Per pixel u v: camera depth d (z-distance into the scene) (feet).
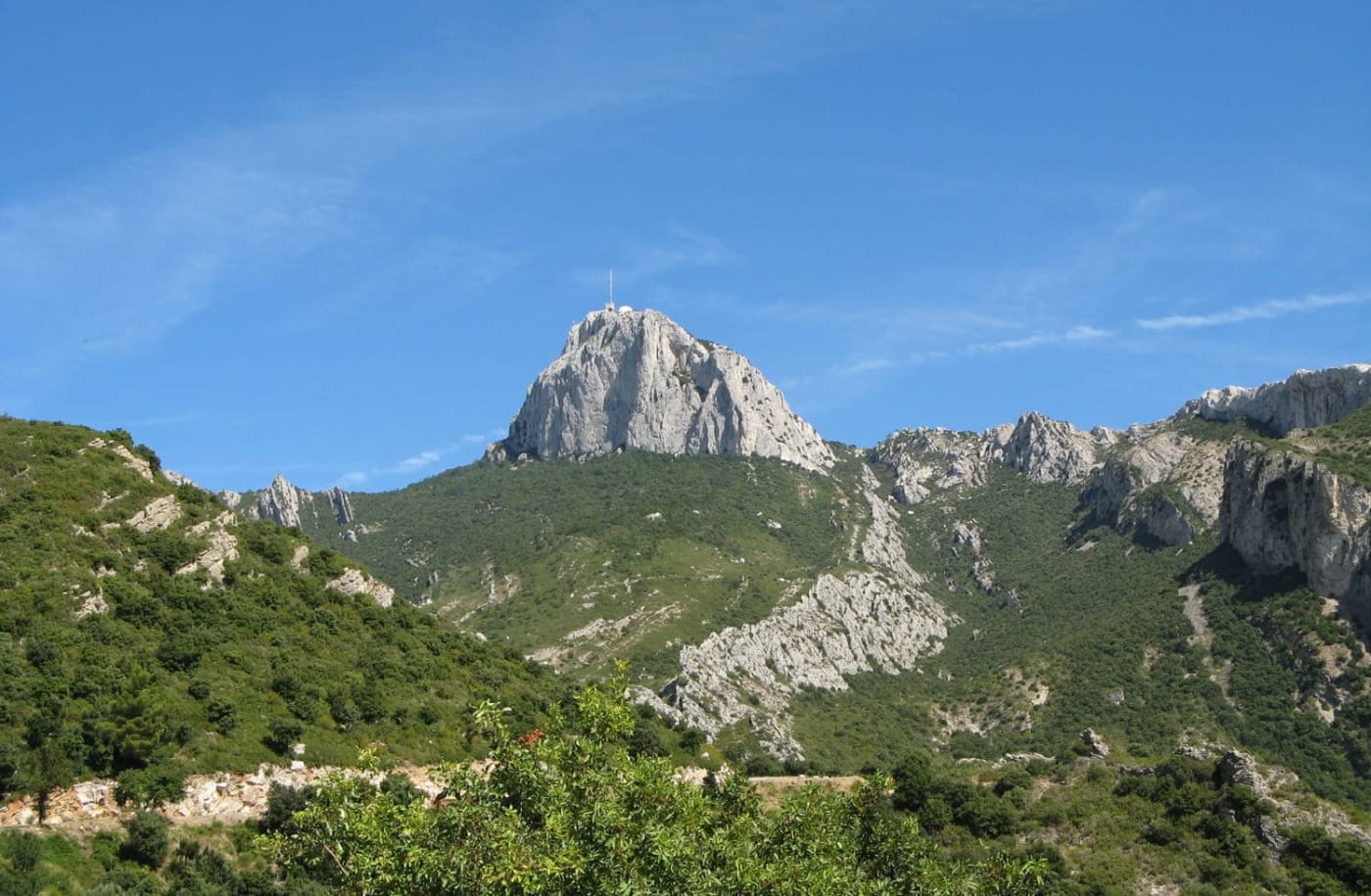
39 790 231.30
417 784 273.54
